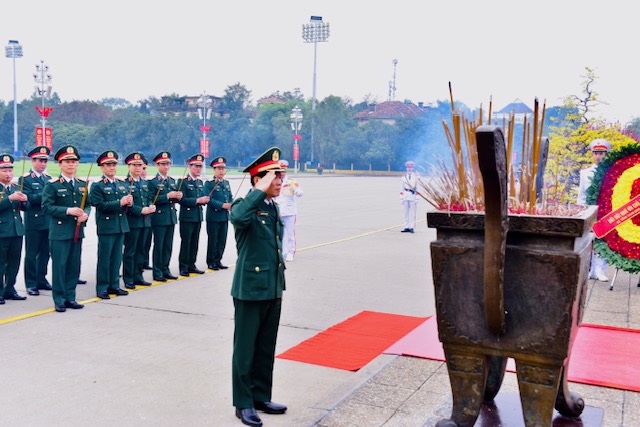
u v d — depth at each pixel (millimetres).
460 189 3523
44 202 7027
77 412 4254
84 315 6812
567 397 3697
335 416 4078
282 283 4293
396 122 61625
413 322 6562
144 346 5727
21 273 9352
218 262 9875
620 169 7711
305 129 61656
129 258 8273
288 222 10500
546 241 3111
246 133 59750
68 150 7258
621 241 7848
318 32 60344
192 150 59031
